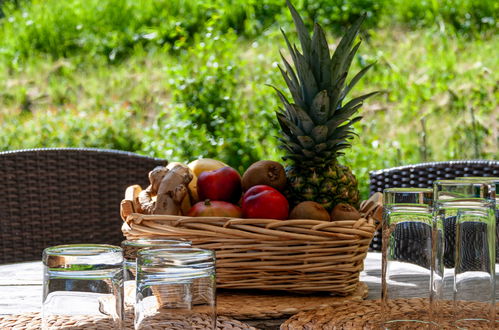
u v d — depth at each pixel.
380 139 4.51
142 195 1.37
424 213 0.97
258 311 1.16
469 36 5.84
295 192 1.42
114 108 4.99
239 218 1.28
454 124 4.61
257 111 4.33
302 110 1.39
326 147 1.42
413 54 5.49
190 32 5.85
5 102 5.06
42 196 2.43
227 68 4.32
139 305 0.82
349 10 5.99
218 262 1.25
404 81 5.10
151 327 0.81
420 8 6.12
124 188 2.51
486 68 5.16
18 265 1.67
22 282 1.46
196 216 1.32
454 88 4.98
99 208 2.49
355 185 1.49
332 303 1.21
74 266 0.80
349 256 1.25
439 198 0.95
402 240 0.98
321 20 5.86
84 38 5.98
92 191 2.48
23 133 4.60
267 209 1.28
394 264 0.99
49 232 2.44
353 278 1.30
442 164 2.40
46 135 4.57
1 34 6.00
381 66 5.31
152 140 4.41
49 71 5.54
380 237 2.45
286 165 1.51
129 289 1.01
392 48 5.59
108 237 2.51
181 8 6.17
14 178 2.38
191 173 1.37
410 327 0.97
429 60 5.36
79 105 5.06
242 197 1.43
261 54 5.22
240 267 1.26
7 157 2.38
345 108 1.40
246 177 1.41
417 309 0.97
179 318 0.81
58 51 5.86
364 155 4.16
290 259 1.25
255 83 4.57
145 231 1.28
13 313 1.19
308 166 1.43
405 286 0.98
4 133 4.57
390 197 0.99
